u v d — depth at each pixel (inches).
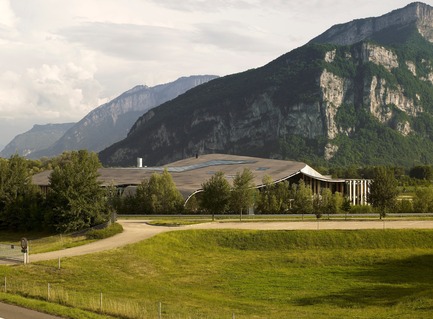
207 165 6102.4
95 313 1457.9
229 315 1605.6
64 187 3302.2
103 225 3184.1
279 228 3196.4
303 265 2588.6
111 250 2491.4
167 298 1857.8
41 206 3521.2
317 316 1644.9
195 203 4596.5
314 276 2386.8
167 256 2620.6
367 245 2915.8
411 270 2506.2
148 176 5541.3
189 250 2802.7
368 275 2410.2
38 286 1860.2
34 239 3225.9
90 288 1931.6
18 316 1400.1
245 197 3855.8
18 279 1971.0
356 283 2257.6
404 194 6540.4
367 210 4537.4
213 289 2138.3
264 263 2605.8
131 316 1428.4
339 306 1868.8
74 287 1931.6
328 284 2242.9
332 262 2637.8
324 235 2999.5
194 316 1523.1
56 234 3280.0
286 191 4579.2
